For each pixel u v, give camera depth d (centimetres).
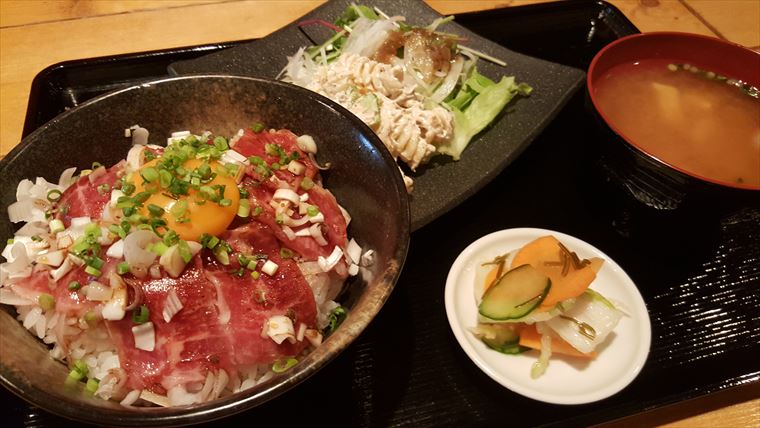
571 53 38
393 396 22
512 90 33
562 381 23
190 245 20
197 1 40
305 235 23
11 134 31
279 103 26
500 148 31
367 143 23
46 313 20
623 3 42
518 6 40
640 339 23
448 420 22
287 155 25
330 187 26
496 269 25
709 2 42
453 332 23
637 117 30
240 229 22
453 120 32
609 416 22
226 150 24
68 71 33
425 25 39
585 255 26
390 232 21
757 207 24
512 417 22
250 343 20
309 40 37
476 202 29
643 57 32
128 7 39
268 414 21
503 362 23
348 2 40
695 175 24
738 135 29
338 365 23
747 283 27
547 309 23
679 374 23
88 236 20
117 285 19
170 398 19
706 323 25
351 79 33
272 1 41
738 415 23
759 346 24
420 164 30
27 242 21
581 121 34
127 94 24
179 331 20
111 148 25
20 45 36
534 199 30
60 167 24
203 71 33
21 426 20
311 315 21
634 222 29
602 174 30
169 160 22
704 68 32
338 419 21
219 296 20
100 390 19
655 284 26
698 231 28
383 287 18
